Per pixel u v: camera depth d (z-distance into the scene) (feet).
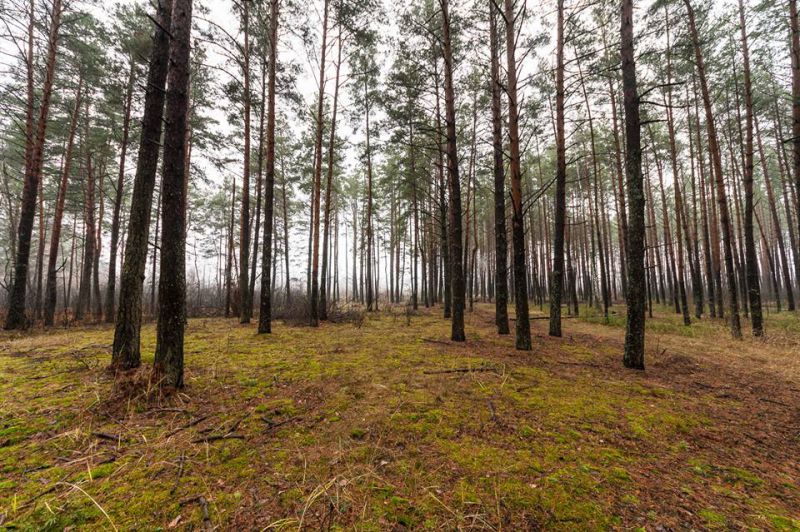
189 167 47.01
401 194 78.13
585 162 69.87
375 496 7.73
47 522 6.61
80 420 11.30
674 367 20.88
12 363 18.71
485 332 34.01
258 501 7.44
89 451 9.50
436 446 10.16
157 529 6.57
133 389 13.37
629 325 20.66
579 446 10.46
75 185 58.34
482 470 8.91
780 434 11.85
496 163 30.89
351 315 48.39
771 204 63.21
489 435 10.97
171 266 14.37
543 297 100.89
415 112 40.93
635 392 15.80
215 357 21.07
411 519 6.99
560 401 14.21
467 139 57.00
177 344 14.39
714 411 13.78
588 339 30.76
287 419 11.87
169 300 14.29
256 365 19.10
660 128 59.06
